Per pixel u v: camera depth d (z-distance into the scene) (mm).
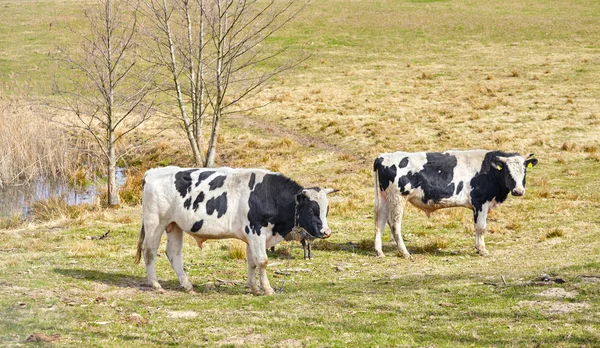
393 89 37969
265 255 10656
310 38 51469
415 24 55188
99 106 23469
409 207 19500
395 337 8078
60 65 42125
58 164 26594
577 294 9547
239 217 10641
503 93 35344
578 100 33062
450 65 43500
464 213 18594
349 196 21250
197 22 27422
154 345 7844
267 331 8414
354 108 34438
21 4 62750
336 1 64625
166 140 31125
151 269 11180
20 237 16453
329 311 9359
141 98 24797
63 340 7891
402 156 14750
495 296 9844
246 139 30859
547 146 26281
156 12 24891
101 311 9352
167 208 10906
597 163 23969
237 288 11445
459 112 32219
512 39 50000
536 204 19047
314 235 10438
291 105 35812
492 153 14820
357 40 51125
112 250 14766
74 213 20328
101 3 24016
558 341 7660
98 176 27156
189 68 25594
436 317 8914
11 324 8531
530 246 14953
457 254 14719
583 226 16422
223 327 8609
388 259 14281
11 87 38344
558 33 50719
